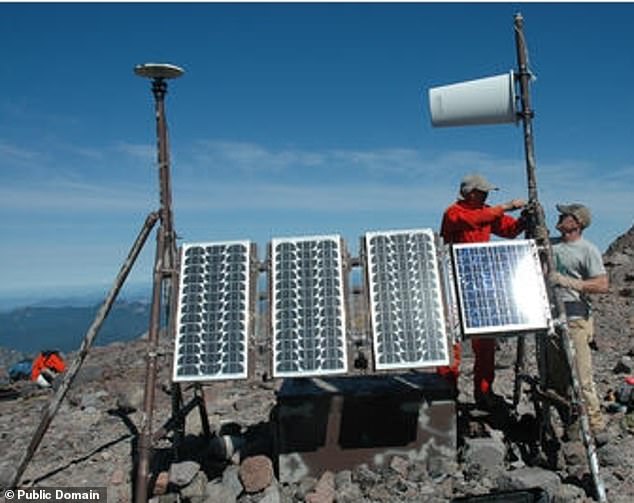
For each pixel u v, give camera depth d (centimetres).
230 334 596
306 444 624
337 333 590
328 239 644
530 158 639
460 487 580
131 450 794
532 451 666
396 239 639
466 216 701
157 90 655
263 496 591
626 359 1010
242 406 951
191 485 611
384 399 627
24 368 1778
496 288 599
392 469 616
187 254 649
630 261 2061
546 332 588
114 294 674
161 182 655
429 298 607
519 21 639
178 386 682
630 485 575
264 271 640
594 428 652
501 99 641
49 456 789
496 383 971
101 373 1339
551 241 693
